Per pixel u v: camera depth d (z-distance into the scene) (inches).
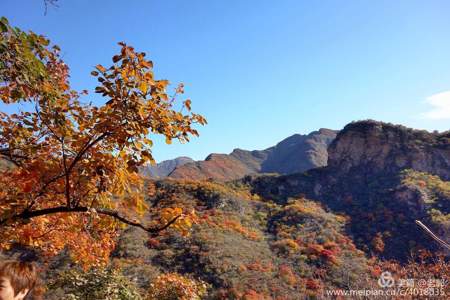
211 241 1206.9
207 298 869.2
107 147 145.9
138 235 1198.3
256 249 1286.9
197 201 1807.3
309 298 892.6
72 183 148.9
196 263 1054.4
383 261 1299.2
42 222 179.2
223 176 4387.3
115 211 156.9
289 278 1019.3
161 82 133.3
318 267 1147.9
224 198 1846.7
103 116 131.6
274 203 2057.1
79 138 140.5
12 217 140.5
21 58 128.7
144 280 830.5
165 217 148.4
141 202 148.8
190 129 143.2
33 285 80.0
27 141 161.2
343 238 1520.7
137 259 1008.9
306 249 1304.1
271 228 1651.1
